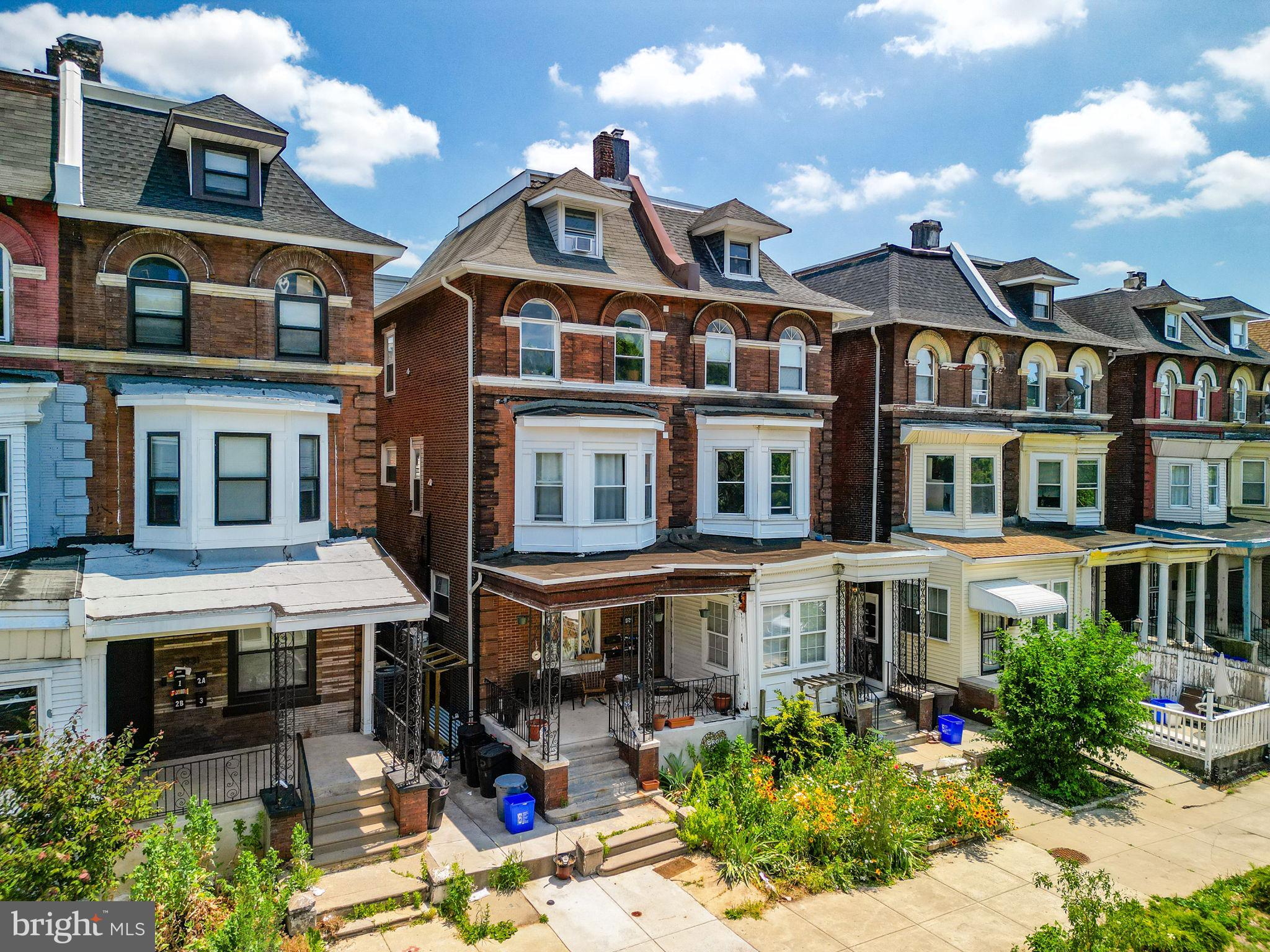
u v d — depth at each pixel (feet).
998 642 67.62
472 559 54.95
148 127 48.96
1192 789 52.75
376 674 53.62
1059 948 31.42
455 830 42.55
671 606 63.52
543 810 44.32
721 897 37.68
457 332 57.52
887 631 64.28
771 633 57.62
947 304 77.41
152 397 42.14
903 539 70.38
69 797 26.86
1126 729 50.44
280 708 41.88
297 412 45.96
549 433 55.57
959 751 56.34
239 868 32.07
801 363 69.05
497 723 51.52
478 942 33.76
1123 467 90.79
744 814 42.45
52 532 41.98
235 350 46.44
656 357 61.62
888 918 36.19
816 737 51.60
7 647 33.30
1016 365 79.71
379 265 52.16
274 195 49.29
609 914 36.22
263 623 38.55
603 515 57.00
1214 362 95.14
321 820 39.58
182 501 42.96
